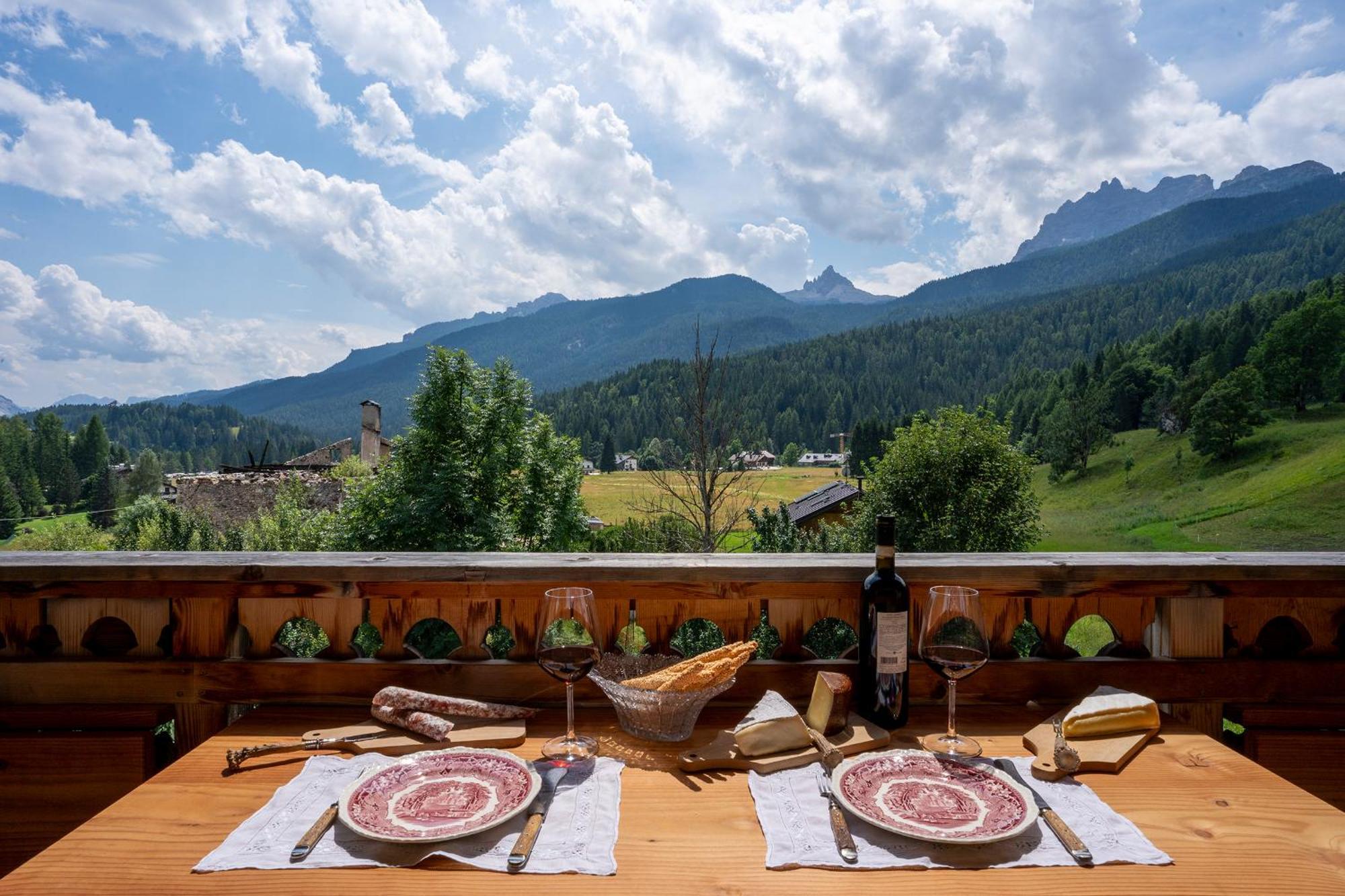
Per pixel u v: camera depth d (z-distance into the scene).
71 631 1.84
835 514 26.92
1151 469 75.25
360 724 1.57
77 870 0.98
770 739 1.37
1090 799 1.22
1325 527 53.09
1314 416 72.31
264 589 1.83
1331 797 1.78
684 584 1.85
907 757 1.31
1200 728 1.87
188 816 1.14
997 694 1.83
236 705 1.85
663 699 1.43
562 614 1.43
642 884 0.96
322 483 28.56
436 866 1.00
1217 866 1.02
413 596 1.84
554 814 1.15
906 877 0.98
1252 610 1.90
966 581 1.84
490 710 1.58
